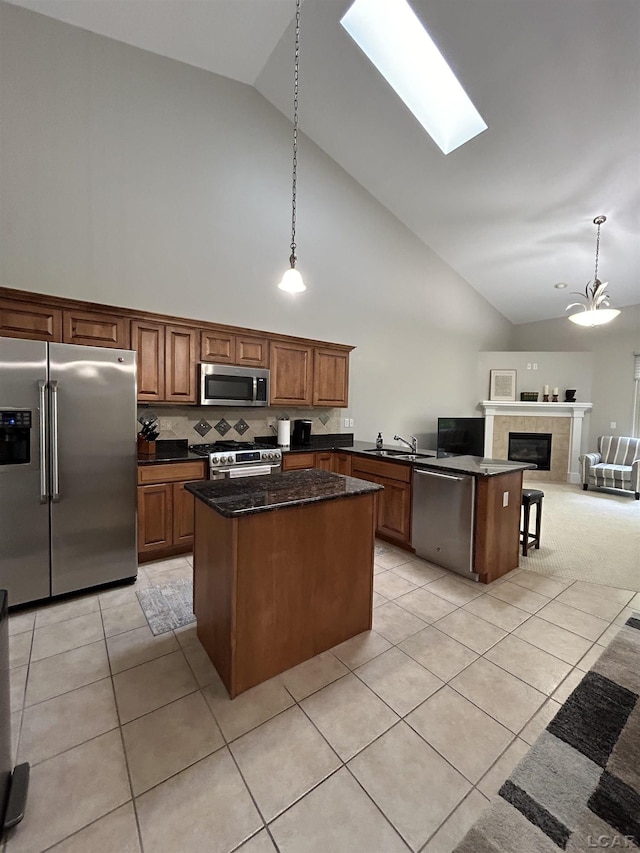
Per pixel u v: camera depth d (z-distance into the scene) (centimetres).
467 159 399
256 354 383
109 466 262
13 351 224
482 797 127
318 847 112
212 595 188
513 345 773
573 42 279
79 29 302
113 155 322
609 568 312
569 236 497
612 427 665
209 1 290
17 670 184
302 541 188
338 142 425
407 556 330
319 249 451
